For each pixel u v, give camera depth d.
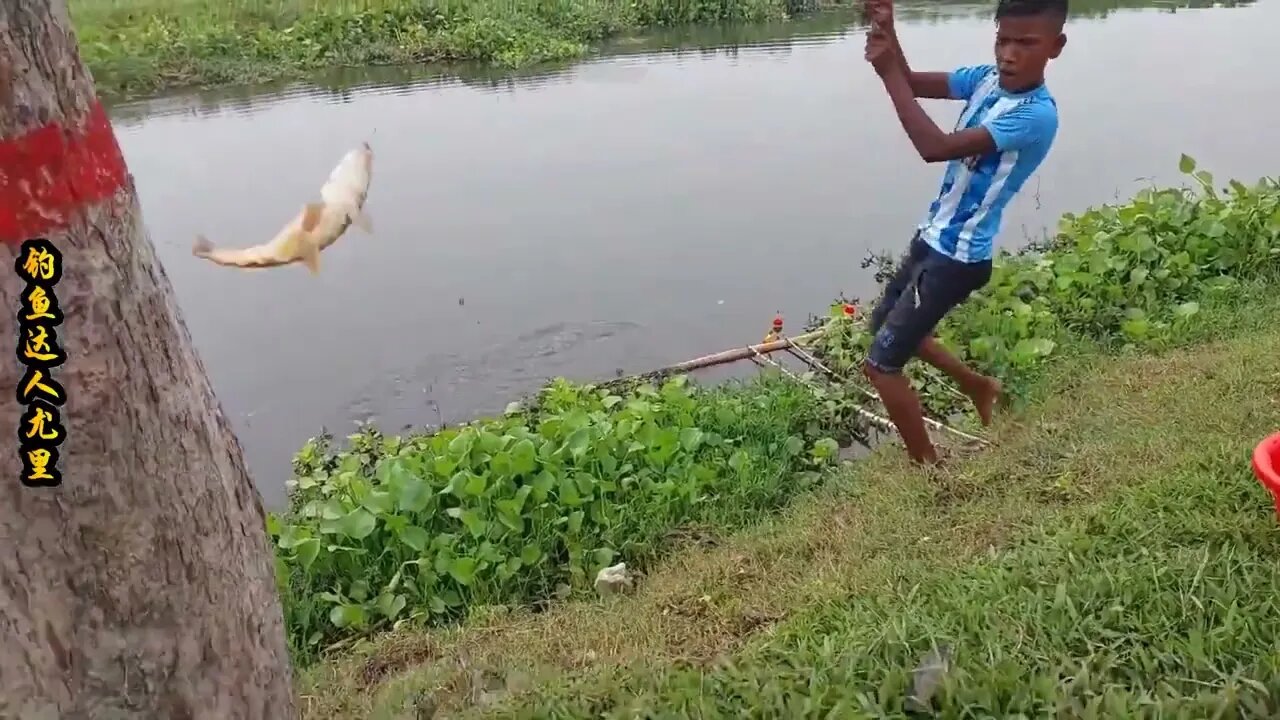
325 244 1.99
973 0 22.86
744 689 3.07
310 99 16.09
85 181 1.73
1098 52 17.12
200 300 9.04
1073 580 3.36
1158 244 7.23
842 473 5.36
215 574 1.98
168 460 1.88
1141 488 3.97
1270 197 7.40
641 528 5.12
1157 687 2.77
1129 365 5.73
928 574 3.74
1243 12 20.50
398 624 4.62
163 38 17.95
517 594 4.83
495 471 5.22
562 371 7.64
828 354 6.85
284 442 6.90
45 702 1.83
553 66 18.44
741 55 18.73
